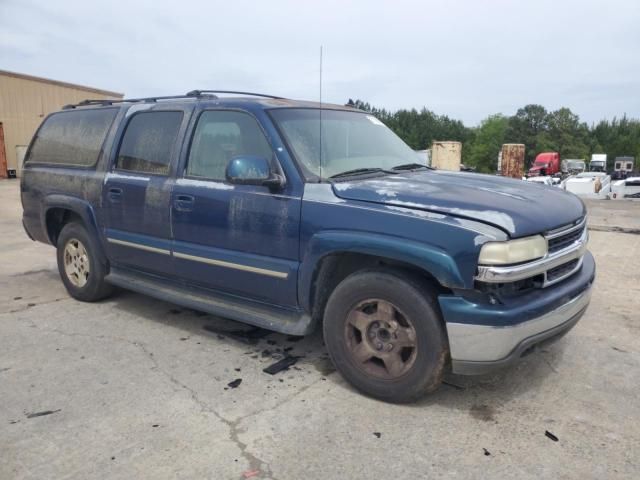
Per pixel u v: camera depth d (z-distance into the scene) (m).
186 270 4.27
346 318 3.39
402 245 3.04
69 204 5.18
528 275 2.98
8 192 17.56
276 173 3.66
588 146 99.38
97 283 5.20
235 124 4.00
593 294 5.52
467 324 2.93
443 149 15.80
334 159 3.83
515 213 3.05
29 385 3.56
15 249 8.16
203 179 4.10
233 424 3.07
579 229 3.56
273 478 2.59
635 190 22.11
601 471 2.62
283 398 3.38
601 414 3.15
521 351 3.00
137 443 2.88
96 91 28.36
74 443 2.88
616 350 4.09
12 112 24.28
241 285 3.92
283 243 3.60
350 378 3.43
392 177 3.80
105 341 4.35
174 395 3.42
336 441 2.89
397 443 2.87
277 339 4.40
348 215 3.29
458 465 2.68
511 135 96.44
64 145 5.46
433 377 3.12
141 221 4.53
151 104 4.74
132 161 4.70
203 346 4.24
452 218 2.99
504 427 3.02
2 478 2.59
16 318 4.91
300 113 4.05
